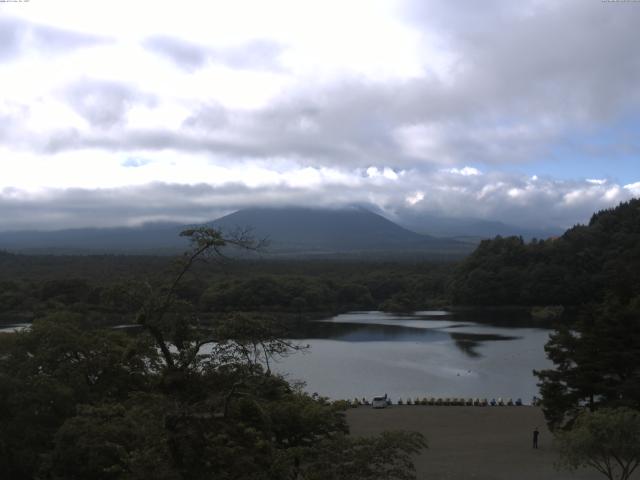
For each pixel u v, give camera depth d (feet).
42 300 445.78
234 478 57.67
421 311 614.34
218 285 472.44
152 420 57.31
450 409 193.77
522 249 645.92
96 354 114.21
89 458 81.92
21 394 101.86
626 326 138.72
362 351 337.11
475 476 116.67
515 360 307.58
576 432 90.58
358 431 160.25
